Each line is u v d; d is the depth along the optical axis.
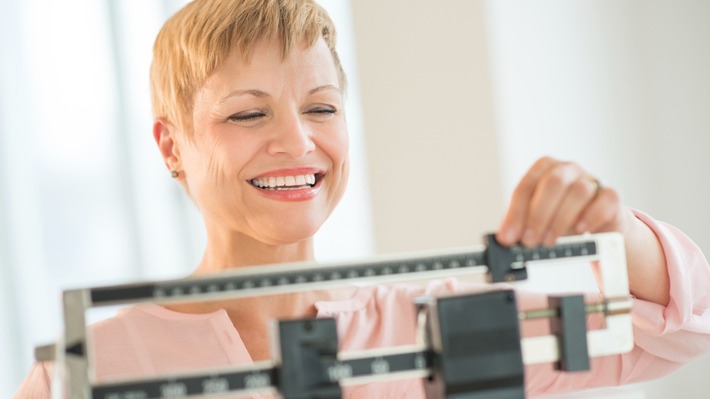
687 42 3.61
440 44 4.20
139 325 1.88
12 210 4.82
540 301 1.89
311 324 1.26
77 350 1.24
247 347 1.91
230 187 1.89
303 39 1.86
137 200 5.13
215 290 1.30
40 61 4.98
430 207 4.36
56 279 4.92
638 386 3.40
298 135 1.85
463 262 1.37
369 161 4.56
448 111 4.21
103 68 5.12
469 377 1.26
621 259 1.38
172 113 1.94
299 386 1.24
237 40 1.83
